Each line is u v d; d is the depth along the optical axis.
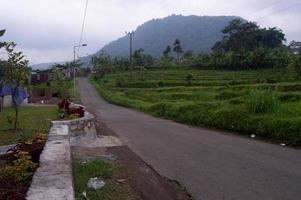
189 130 19.34
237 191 7.94
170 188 8.33
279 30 123.56
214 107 23.84
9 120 16.00
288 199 7.36
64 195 4.91
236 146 13.52
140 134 17.70
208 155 11.85
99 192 6.78
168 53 125.19
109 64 108.12
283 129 14.46
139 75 88.50
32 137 12.48
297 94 25.94
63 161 6.75
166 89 57.62
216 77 74.44
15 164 6.70
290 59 82.62
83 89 83.44
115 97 56.44
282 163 10.54
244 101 22.95
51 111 26.34
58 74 54.81
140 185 7.90
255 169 9.84
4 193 5.43
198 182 8.70
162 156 11.80
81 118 14.23
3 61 16.08
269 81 60.25
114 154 11.09
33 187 5.24
